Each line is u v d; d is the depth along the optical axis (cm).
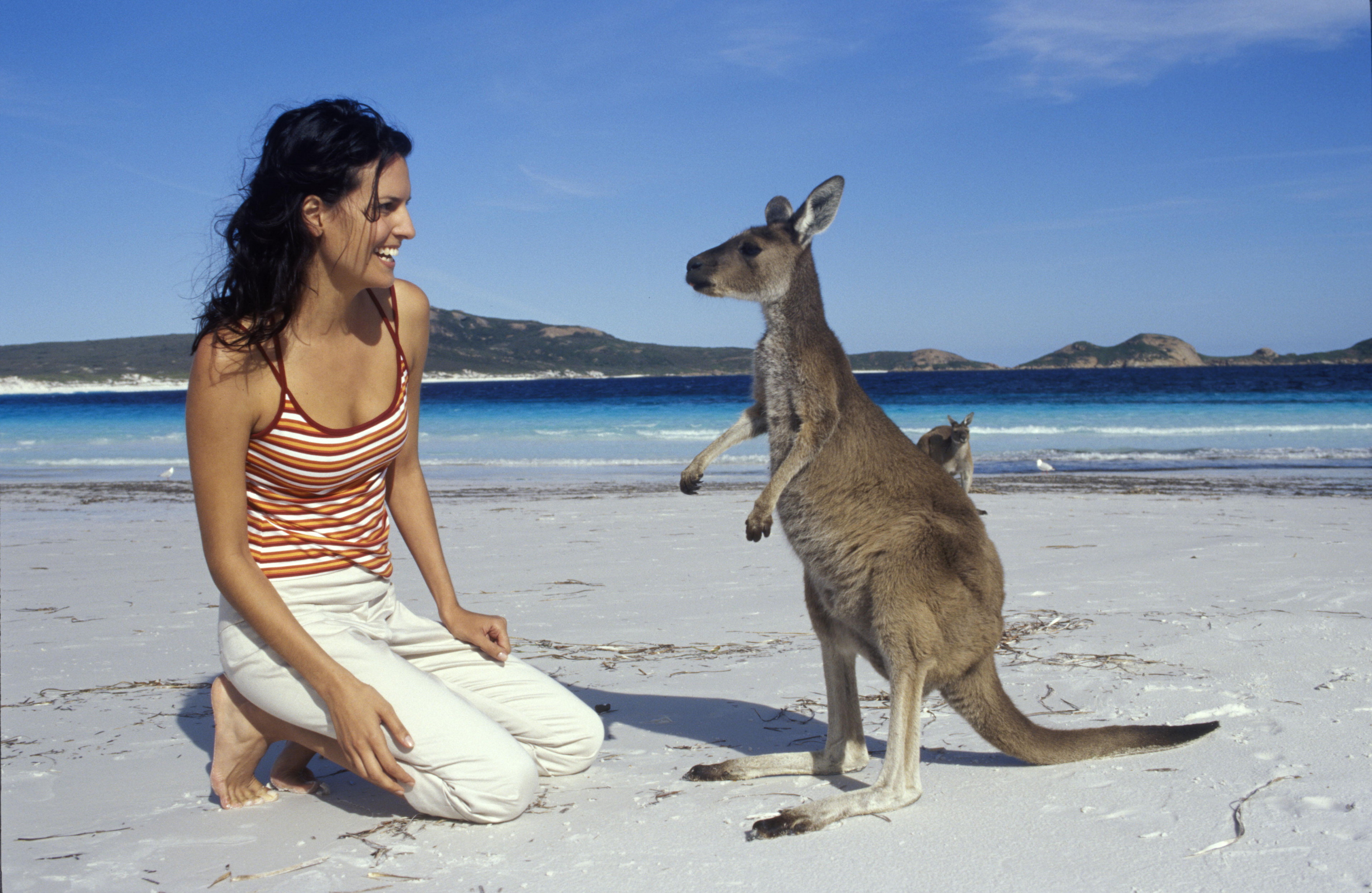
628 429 2616
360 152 256
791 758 310
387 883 230
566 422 2805
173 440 2516
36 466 1925
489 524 973
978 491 1270
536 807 283
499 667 311
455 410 3334
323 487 279
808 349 353
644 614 558
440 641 309
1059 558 711
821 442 331
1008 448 2100
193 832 264
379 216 262
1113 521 923
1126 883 224
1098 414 2752
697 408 3253
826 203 376
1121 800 274
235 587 258
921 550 292
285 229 256
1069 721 348
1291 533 810
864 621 308
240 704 280
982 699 297
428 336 319
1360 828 247
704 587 635
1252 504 1048
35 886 229
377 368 289
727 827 265
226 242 264
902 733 280
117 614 559
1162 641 454
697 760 327
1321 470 1535
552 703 305
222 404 256
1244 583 592
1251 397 3219
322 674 254
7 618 551
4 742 343
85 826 268
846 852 246
